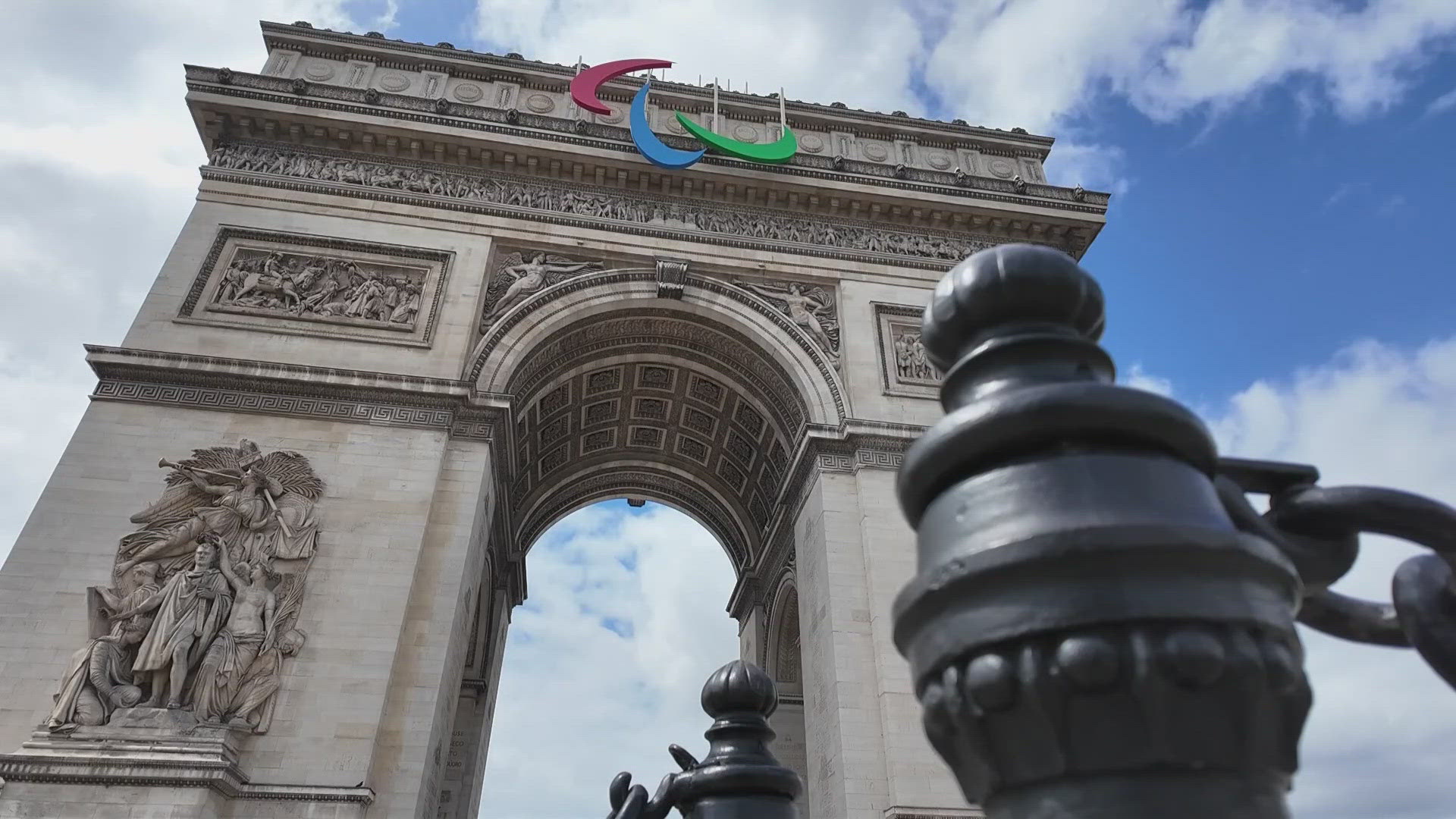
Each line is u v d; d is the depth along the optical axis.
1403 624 2.87
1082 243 48.50
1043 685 2.17
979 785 2.51
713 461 54.72
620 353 45.62
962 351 3.26
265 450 33.56
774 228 46.16
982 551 2.37
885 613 35.06
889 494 38.09
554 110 48.44
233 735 27.41
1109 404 2.48
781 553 48.28
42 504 30.73
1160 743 2.12
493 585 49.81
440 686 30.55
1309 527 2.94
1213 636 2.16
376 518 32.94
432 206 42.41
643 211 45.06
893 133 51.88
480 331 39.62
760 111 50.56
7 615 28.55
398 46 47.88
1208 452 2.68
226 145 42.19
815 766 36.31
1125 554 2.20
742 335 43.28
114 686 27.41
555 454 51.91
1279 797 2.29
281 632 29.80
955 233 47.84
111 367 34.09
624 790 4.93
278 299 38.16
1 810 24.42
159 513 31.16
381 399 35.69
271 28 46.97
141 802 24.94
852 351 42.56
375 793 28.17
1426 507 2.74
